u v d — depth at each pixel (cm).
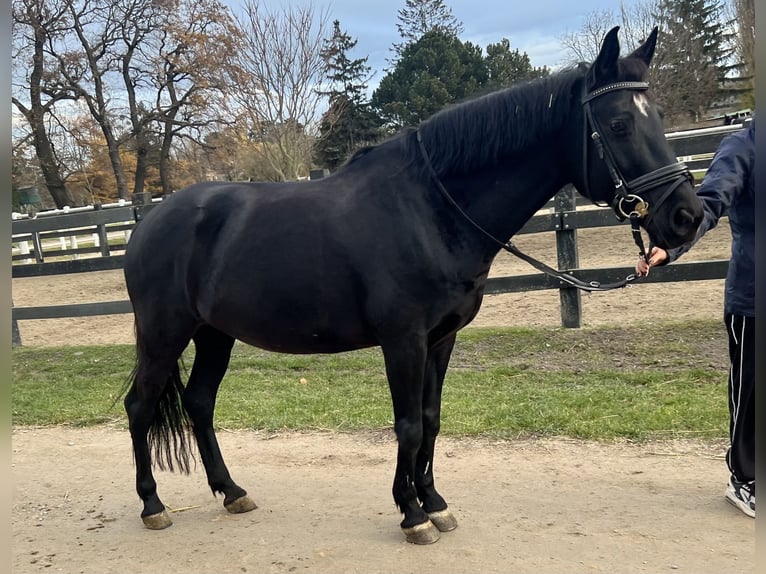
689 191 245
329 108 1581
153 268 318
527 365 538
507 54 3356
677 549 264
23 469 407
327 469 379
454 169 270
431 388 293
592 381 488
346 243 275
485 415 434
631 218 249
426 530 281
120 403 535
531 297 797
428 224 268
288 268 284
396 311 267
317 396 511
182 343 323
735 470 297
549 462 365
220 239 305
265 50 1301
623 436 391
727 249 802
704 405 417
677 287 750
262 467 388
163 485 375
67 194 2730
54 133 2697
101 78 2555
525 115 264
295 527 308
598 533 281
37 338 854
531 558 264
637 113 246
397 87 3059
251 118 1406
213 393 342
